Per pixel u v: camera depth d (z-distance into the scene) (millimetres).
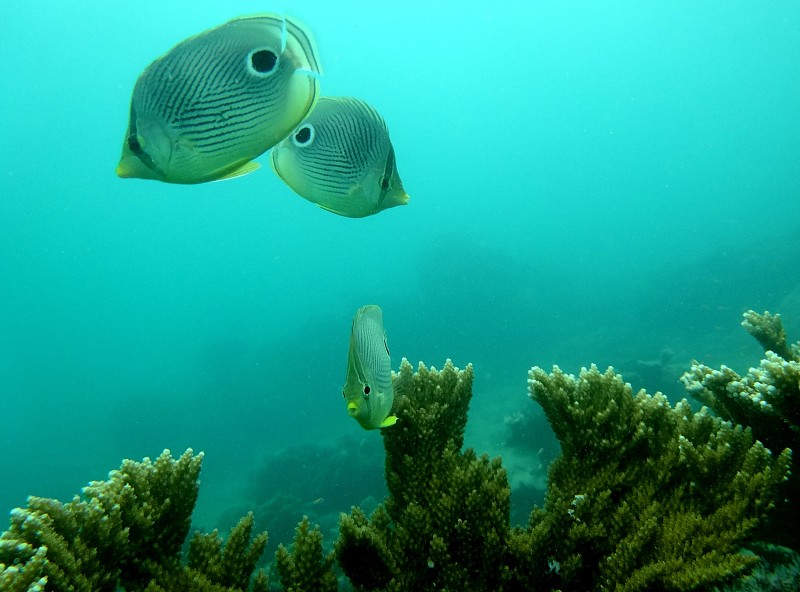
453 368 3416
